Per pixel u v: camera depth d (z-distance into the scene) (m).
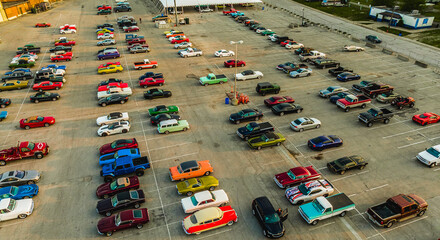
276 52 60.84
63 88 45.97
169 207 24.75
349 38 70.06
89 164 29.69
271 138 31.92
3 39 68.62
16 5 87.69
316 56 56.09
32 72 51.25
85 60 56.75
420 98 42.59
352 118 37.97
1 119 37.06
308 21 83.75
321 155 31.06
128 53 60.31
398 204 22.91
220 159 30.45
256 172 28.66
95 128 35.69
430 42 67.94
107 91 42.62
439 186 27.00
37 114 38.66
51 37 70.25
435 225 23.20
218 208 23.11
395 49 63.47
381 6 88.69
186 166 27.33
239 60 56.28
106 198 25.47
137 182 26.11
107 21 83.44
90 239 21.97
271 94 44.00
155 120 35.69
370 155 31.08
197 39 68.56
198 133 34.78
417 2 83.56
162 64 54.81
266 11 97.00
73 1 112.19
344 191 26.41
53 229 22.73
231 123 36.75
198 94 43.88
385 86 43.12
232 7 94.62
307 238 22.08
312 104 41.19
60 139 33.56
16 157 29.67
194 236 22.25
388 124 36.69
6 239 21.88
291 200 24.81
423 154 29.81
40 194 25.97
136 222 22.34
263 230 22.53
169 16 87.69
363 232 22.62
